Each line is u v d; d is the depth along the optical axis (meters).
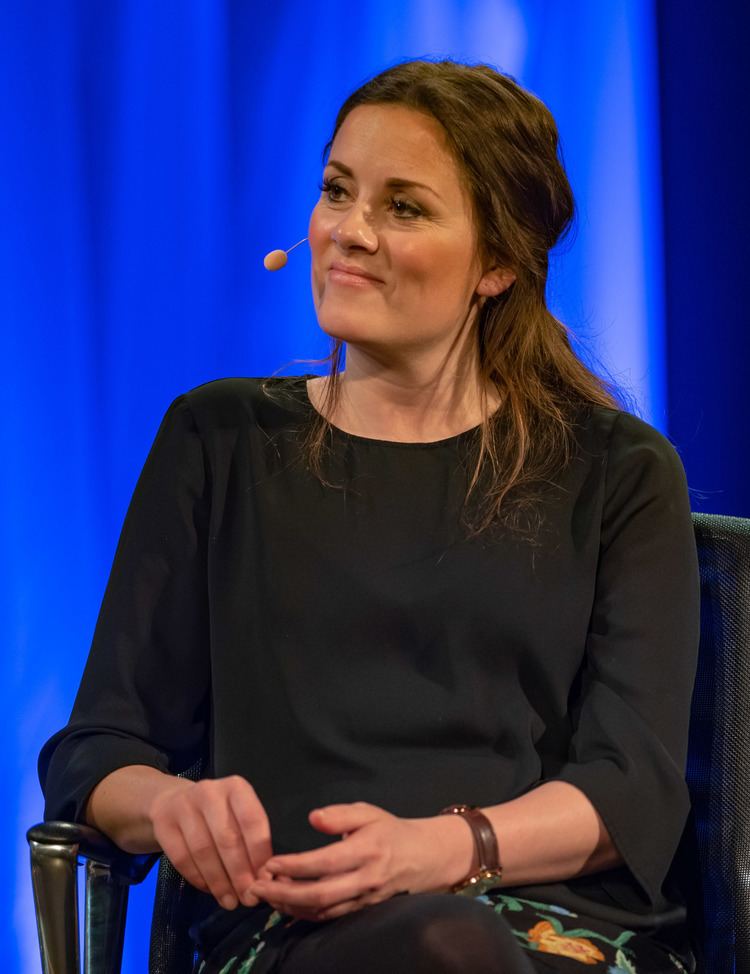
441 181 5.16
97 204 7.65
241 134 7.87
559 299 8.45
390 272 5.11
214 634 5.22
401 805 4.84
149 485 5.46
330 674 5.06
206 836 4.35
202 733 5.46
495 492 5.30
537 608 5.13
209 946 4.98
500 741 5.07
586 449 5.46
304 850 4.86
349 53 8.00
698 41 8.43
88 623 7.76
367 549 5.18
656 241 8.54
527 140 5.38
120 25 7.62
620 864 4.82
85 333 7.68
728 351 8.57
